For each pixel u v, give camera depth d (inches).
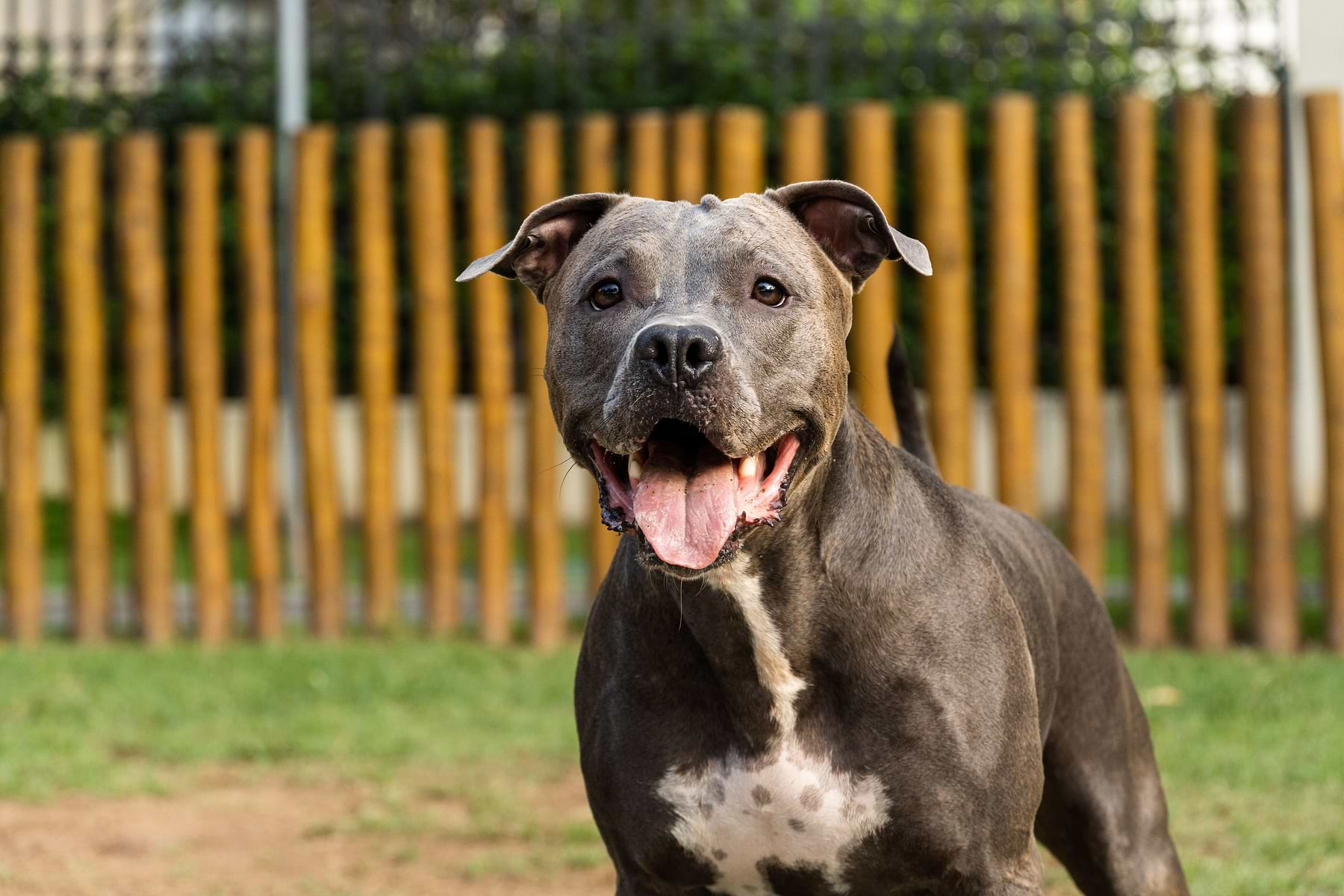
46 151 496.4
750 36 442.0
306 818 252.7
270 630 375.6
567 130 438.0
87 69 482.3
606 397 144.0
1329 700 296.2
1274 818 234.2
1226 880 208.8
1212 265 350.3
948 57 476.4
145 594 377.4
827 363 148.9
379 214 370.6
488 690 322.0
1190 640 350.9
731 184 356.5
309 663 345.4
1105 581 384.2
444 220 367.6
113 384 510.3
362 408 372.5
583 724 160.2
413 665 341.7
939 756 147.3
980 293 483.2
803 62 486.9
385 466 373.1
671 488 144.6
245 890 221.5
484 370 366.3
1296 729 276.1
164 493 378.3
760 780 148.5
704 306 144.9
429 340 367.9
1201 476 349.4
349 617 387.2
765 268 146.6
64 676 340.5
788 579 147.0
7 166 378.6
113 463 528.1
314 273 371.6
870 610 148.8
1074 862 178.5
